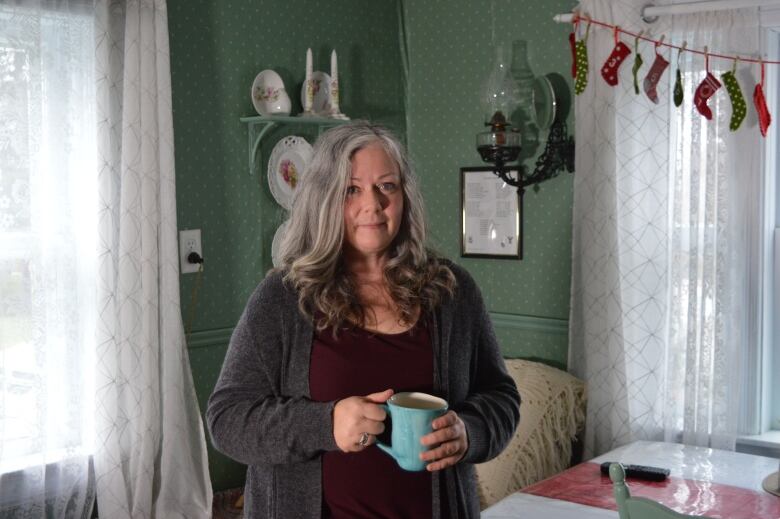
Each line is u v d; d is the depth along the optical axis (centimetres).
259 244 359
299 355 150
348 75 391
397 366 149
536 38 362
